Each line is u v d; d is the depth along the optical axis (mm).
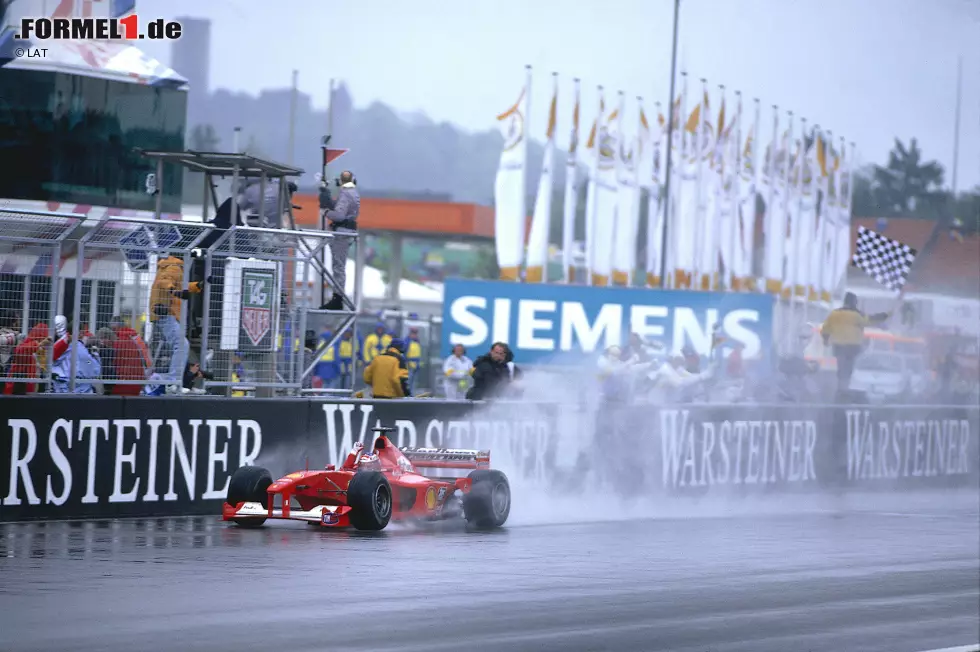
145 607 26719
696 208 132250
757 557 40531
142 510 45719
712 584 34406
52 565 32281
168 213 88688
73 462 43969
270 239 52656
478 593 30719
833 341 84625
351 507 41812
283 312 53531
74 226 45125
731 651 25844
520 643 25188
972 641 28125
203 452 47500
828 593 33938
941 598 34062
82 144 84938
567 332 115188
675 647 25859
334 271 59844
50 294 44906
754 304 110250
